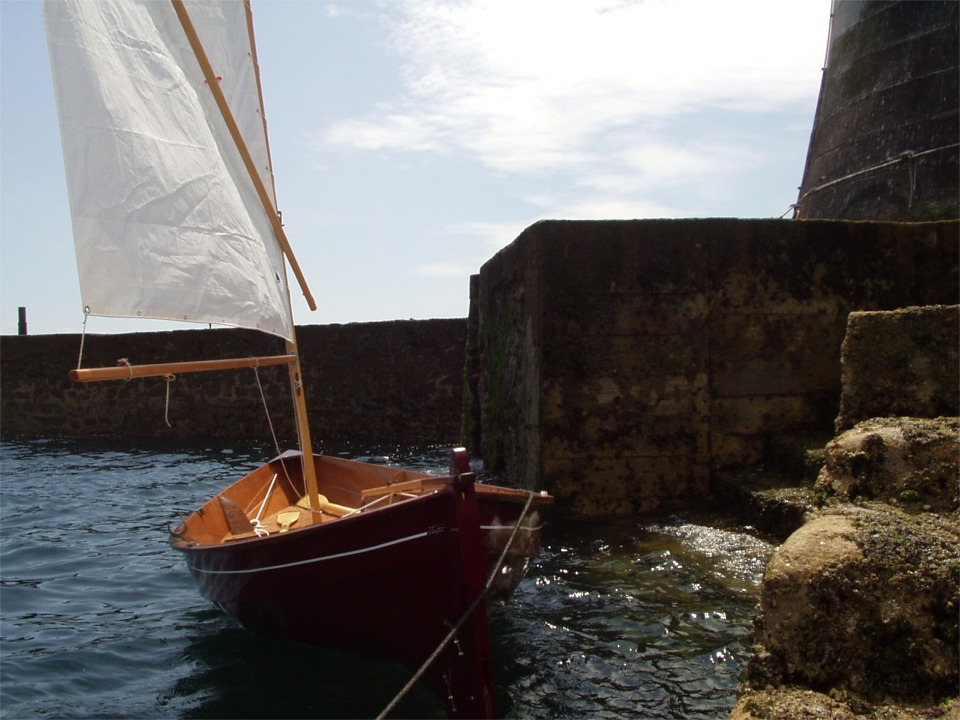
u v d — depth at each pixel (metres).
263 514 7.46
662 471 8.39
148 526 10.01
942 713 3.29
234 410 19.42
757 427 8.52
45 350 20.41
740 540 7.08
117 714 4.69
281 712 4.63
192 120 5.90
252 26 6.63
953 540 4.02
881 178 11.58
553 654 5.15
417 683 4.94
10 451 17.36
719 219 8.52
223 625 6.23
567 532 7.81
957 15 11.08
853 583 3.73
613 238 8.42
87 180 5.15
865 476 4.83
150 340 19.89
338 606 4.91
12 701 4.89
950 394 6.02
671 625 5.50
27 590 7.28
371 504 5.97
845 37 12.91
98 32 5.30
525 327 9.23
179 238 5.68
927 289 8.80
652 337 8.43
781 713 3.38
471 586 4.36
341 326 18.78
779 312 8.59
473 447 13.39
